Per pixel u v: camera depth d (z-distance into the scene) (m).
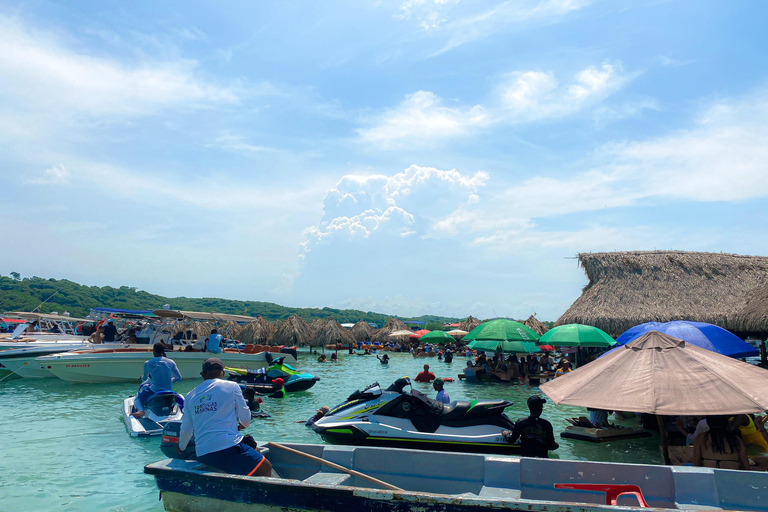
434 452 5.76
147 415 10.80
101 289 71.88
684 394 6.04
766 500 4.70
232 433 5.24
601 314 20.78
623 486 4.72
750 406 5.61
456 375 24.48
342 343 43.03
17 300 59.38
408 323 68.38
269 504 4.66
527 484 5.38
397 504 4.25
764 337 19.95
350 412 9.32
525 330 20.05
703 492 4.84
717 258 22.58
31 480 7.31
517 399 16.44
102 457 8.55
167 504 5.12
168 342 21.34
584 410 14.36
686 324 11.45
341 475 5.32
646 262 22.75
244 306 98.12
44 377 20.03
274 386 16.47
